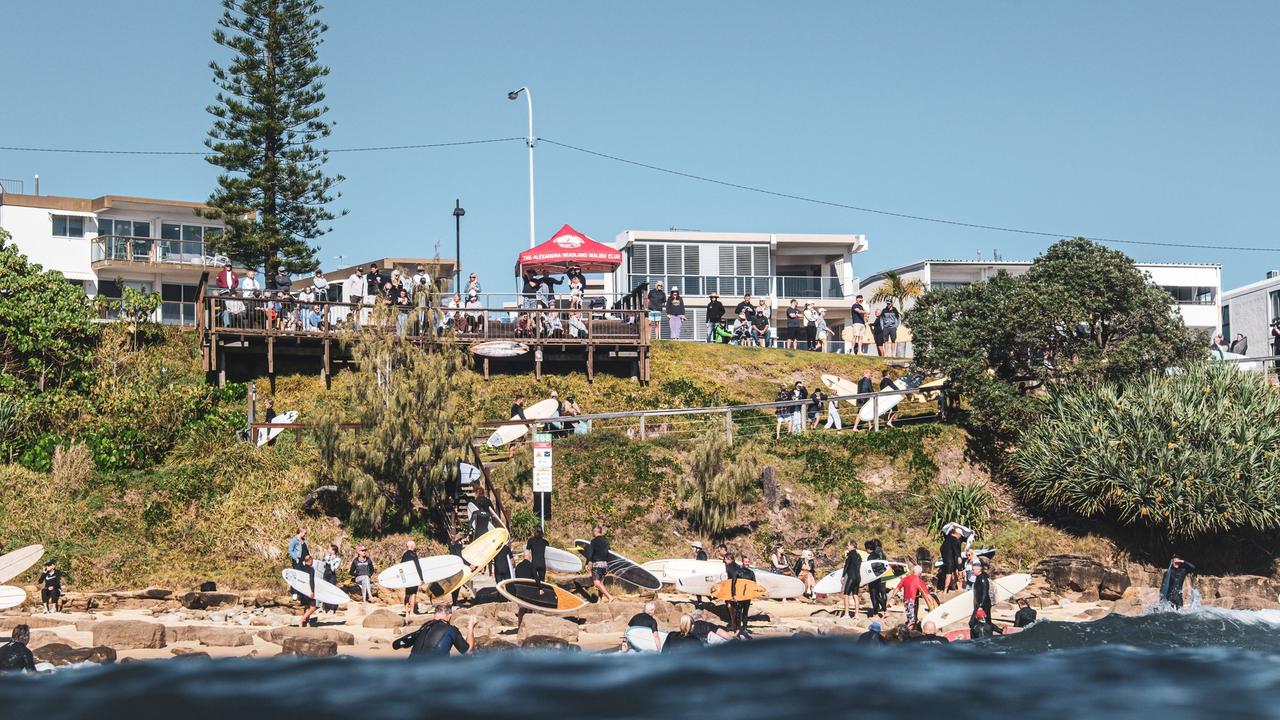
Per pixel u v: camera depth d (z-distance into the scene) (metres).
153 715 13.87
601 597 25.95
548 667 16.11
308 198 49.66
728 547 31.05
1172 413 32.34
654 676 15.62
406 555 24.28
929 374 38.03
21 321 35.97
